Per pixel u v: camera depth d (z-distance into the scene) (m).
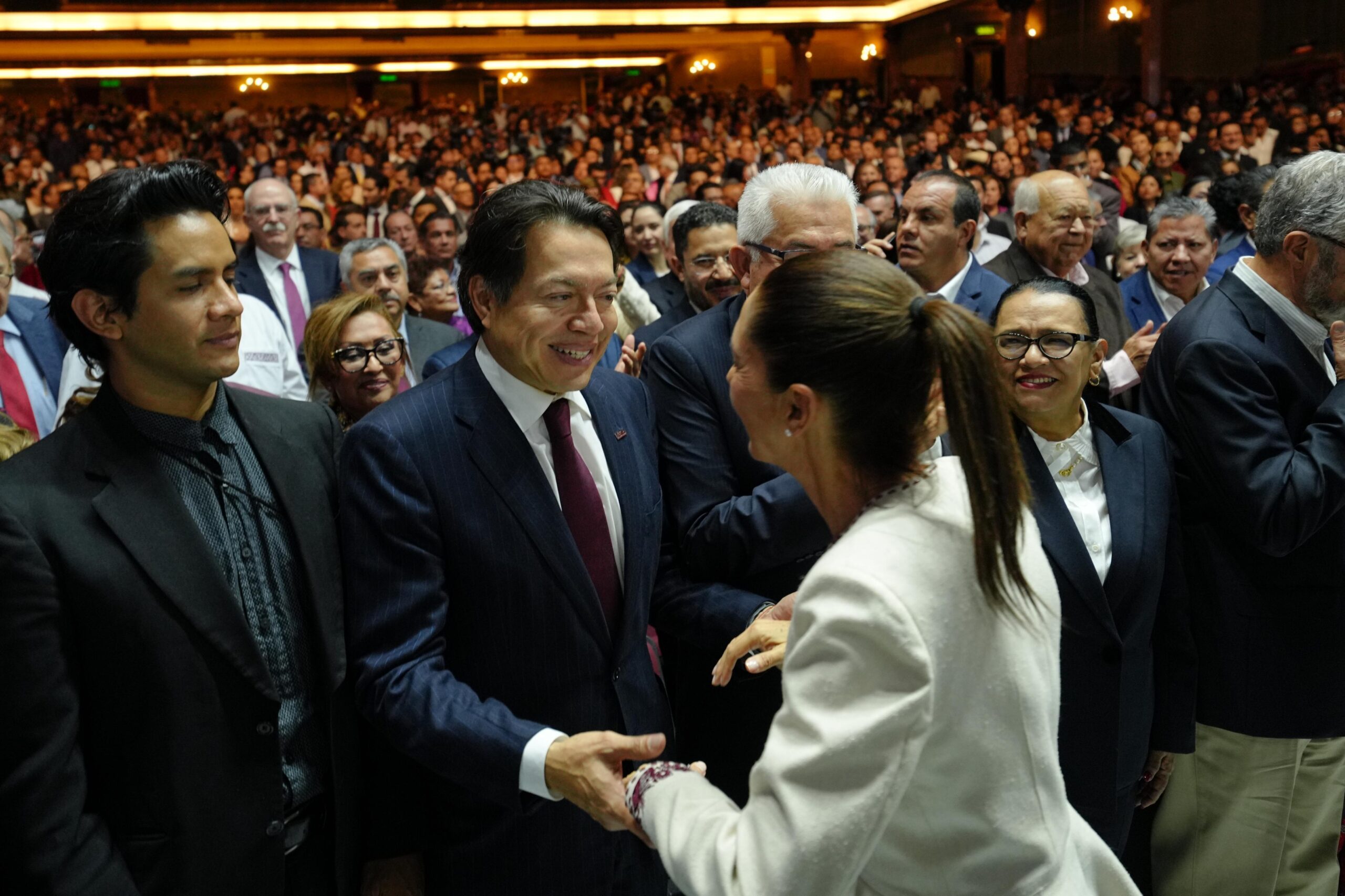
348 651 1.42
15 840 1.16
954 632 0.97
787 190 1.88
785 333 1.04
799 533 1.65
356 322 2.59
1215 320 1.96
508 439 1.45
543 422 1.49
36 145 17.22
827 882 0.91
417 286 4.08
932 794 0.99
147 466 1.29
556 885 1.45
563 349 1.40
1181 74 20.25
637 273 5.07
